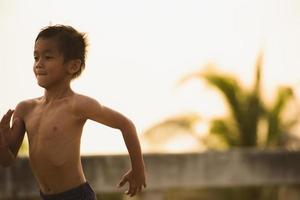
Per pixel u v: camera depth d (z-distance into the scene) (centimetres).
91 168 641
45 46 450
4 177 629
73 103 452
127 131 454
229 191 2430
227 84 2584
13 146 465
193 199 2389
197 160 666
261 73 2606
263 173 694
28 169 632
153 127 2608
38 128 455
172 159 657
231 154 681
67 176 452
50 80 451
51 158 449
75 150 452
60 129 450
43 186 460
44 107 461
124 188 646
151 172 651
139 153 456
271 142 2647
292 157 703
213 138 2628
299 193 727
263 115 2630
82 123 454
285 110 2636
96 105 451
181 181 660
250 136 2611
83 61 464
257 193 2403
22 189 629
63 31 455
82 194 455
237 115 2603
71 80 462
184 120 2620
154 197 653
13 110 460
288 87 2608
